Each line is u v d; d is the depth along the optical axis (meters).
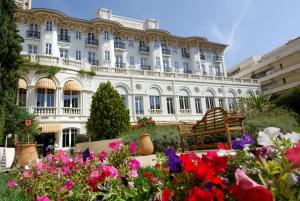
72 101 25.64
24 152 10.02
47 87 23.17
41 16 33.12
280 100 41.75
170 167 1.98
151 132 13.36
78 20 35.88
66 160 5.39
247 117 16.12
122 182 2.65
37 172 4.86
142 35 41.47
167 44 43.97
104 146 11.98
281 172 1.27
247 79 41.44
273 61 52.44
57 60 24.89
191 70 44.91
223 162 1.72
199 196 1.32
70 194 3.22
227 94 38.00
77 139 22.38
